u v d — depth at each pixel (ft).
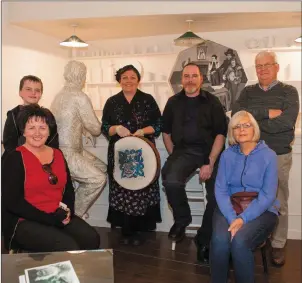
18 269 6.14
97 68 16.92
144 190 10.69
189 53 15.16
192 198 11.05
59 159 7.67
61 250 6.86
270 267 9.41
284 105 9.41
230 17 12.57
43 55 14.87
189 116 9.98
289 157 9.57
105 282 5.90
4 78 12.62
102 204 12.75
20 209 6.89
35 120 7.22
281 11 11.73
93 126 10.20
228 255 7.22
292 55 14.98
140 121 10.59
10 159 7.07
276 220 7.74
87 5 12.46
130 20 12.88
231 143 8.14
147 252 10.43
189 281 8.62
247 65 15.10
